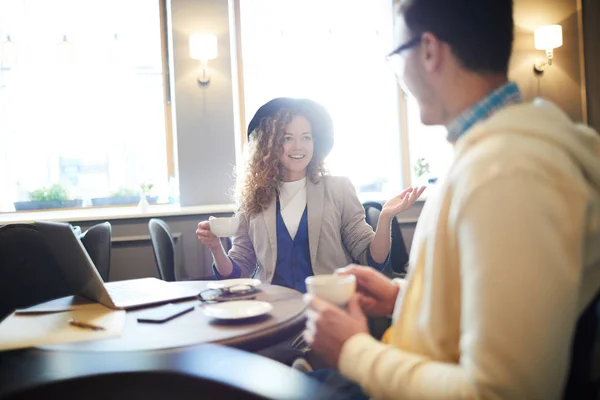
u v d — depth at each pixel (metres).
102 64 4.09
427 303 0.78
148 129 4.18
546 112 0.77
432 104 0.88
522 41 4.42
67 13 4.02
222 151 3.99
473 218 0.68
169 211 3.61
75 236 1.31
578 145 0.72
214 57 3.92
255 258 2.24
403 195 2.05
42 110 3.99
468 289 0.67
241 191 2.27
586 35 4.53
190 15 3.93
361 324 0.84
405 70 0.89
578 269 0.65
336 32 4.31
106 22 4.08
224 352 0.88
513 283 0.63
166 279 2.53
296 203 2.20
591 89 4.54
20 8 3.93
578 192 0.66
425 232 0.82
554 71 4.48
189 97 3.94
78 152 4.07
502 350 0.63
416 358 0.76
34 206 3.89
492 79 0.83
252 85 4.21
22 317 1.29
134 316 1.26
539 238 0.64
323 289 0.91
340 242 2.20
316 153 2.29
